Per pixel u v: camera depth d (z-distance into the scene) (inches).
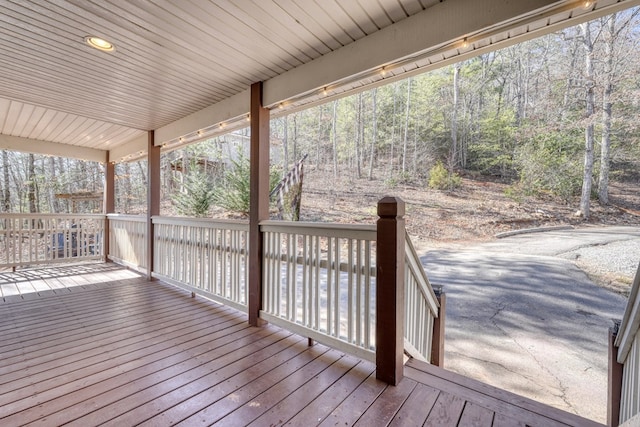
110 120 155.9
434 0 66.8
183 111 142.4
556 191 302.5
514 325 140.4
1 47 85.0
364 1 66.2
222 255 124.6
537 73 346.3
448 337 133.7
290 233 97.0
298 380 70.6
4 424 54.4
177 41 81.8
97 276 180.9
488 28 63.1
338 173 466.3
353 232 80.4
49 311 119.4
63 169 534.3
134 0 64.8
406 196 383.9
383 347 70.1
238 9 68.2
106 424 54.9
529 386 102.3
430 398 63.5
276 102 104.7
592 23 299.9
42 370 74.5
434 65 83.4
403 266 71.1
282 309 124.8
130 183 536.7
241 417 57.3
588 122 283.6
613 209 275.9
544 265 199.9
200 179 281.1
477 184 362.0
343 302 159.6
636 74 269.3
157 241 167.8
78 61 93.4
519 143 337.4
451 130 397.7
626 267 181.8
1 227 191.8
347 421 56.1
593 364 112.0
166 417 57.0
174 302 132.7
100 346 88.5
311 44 84.0
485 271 203.5
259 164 108.3
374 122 444.5
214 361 80.0
